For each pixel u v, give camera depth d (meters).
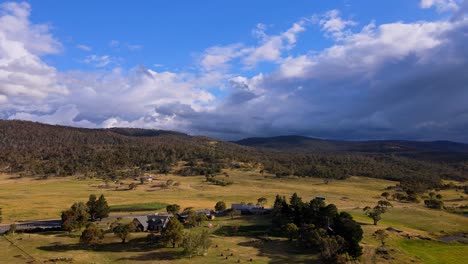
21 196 193.50
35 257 87.44
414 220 140.75
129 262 87.00
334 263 88.62
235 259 90.62
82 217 120.62
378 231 109.56
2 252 91.50
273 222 129.75
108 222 131.38
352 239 92.94
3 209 154.62
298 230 108.12
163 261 88.06
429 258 98.12
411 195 196.25
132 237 108.56
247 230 121.06
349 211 152.00
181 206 170.50
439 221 140.12
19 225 125.88
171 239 99.62
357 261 90.69
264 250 99.38
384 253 97.44
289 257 93.62
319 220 117.25
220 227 124.12
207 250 96.19
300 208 121.75
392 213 151.25
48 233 114.38
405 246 107.19
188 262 87.62
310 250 99.62
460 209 171.75
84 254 92.00
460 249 108.50
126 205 169.75
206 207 169.00
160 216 123.88
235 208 150.25
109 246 100.12
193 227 124.31
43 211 153.38
